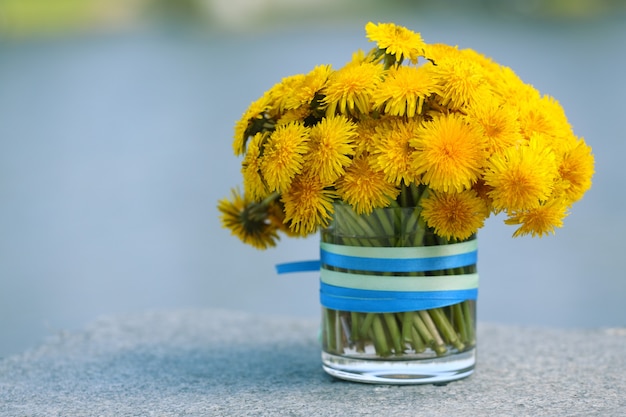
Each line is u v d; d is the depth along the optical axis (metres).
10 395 0.98
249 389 0.98
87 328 1.16
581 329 1.14
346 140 0.93
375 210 0.96
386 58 0.97
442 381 0.97
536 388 0.98
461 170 0.92
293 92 0.97
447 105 0.95
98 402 0.96
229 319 1.20
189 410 0.94
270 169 0.94
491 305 1.51
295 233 1.02
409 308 0.96
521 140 0.94
